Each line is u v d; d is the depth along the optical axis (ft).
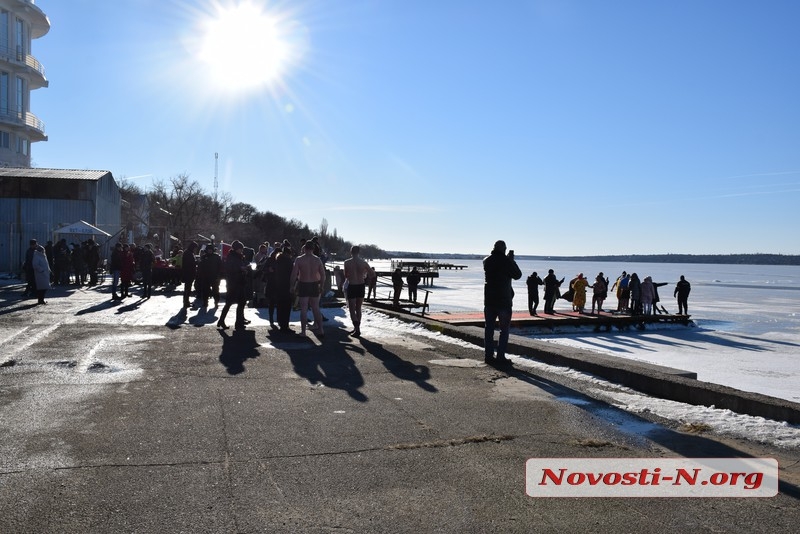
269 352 33.94
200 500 13.78
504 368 30.48
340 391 24.85
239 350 34.35
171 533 12.17
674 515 13.61
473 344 38.70
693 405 23.71
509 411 22.08
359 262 41.24
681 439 19.10
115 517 12.82
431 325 44.96
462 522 13.03
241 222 413.39
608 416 21.71
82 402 22.03
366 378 27.55
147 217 248.93
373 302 76.89
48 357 30.48
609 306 142.92
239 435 18.58
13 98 162.61
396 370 29.53
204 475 15.28
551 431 19.69
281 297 42.22
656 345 85.35
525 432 19.52
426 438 18.70
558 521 13.19
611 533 12.67
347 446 17.78
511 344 35.94
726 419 21.12
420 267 294.66
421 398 23.90
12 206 119.75
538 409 22.44
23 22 166.09
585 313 108.68
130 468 15.62
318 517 13.08
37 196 120.67
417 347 36.94
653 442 18.78
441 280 291.17
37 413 20.45
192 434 18.56
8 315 47.50
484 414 21.61
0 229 115.03
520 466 16.47
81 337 37.40
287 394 24.13
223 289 80.48
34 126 169.99
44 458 16.17
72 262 86.63
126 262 64.28
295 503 13.76
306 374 28.12
